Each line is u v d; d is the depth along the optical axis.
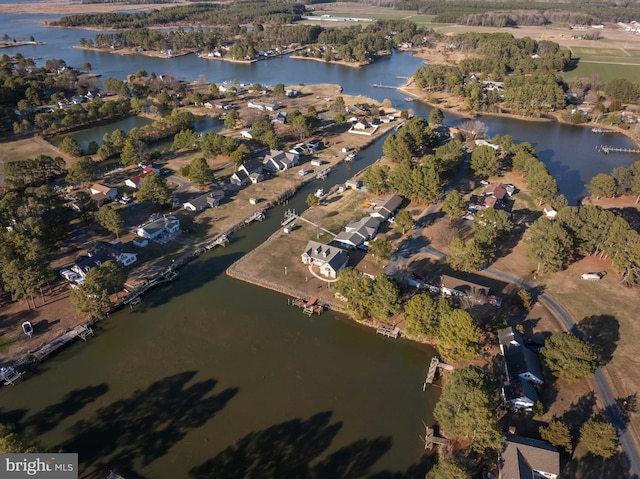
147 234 109.06
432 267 99.25
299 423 66.44
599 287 93.19
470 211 122.00
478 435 58.12
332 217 120.81
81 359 77.62
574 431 63.69
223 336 82.56
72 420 66.69
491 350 77.94
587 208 101.50
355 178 142.38
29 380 73.44
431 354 79.12
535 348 77.75
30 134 181.38
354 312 83.94
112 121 199.88
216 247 108.44
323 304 89.69
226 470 60.09
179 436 64.44
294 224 117.88
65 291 92.88
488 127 194.75
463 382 61.69
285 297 92.38
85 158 136.38
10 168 128.38
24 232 95.62
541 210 123.06
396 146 147.38
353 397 70.81
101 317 85.44
